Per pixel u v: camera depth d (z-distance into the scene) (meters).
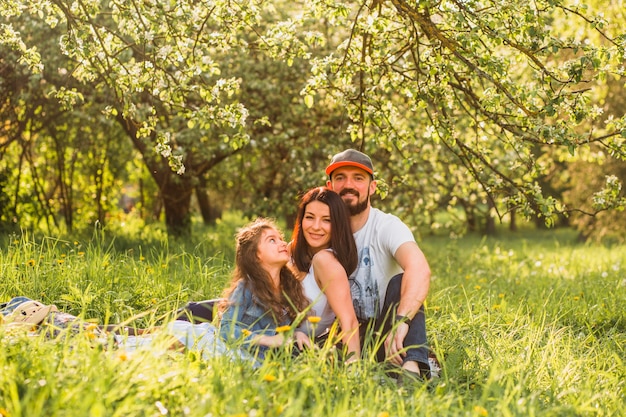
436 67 6.00
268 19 10.37
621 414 3.72
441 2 5.30
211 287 6.17
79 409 2.68
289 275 4.43
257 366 3.90
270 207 11.77
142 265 6.50
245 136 6.03
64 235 10.42
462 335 4.95
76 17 5.80
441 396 3.54
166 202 12.64
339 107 10.52
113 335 3.72
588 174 19.36
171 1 5.37
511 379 3.72
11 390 2.83
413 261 4.42
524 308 7.05
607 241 21.14
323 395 3.22
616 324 6.46
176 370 3.24
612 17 9.19
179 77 6.03
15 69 9.66
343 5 5.73
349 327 4.22
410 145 11.06
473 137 9.57
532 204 6.53
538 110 5.77
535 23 5.43
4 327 3.55
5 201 11.65
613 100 16.17
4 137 11.59
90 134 12.46
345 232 4.51
